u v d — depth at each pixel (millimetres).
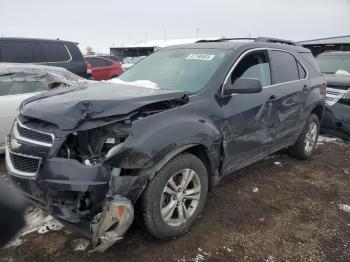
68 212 2791
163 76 4164
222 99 3756
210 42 4719
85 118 2777
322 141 7273
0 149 5297
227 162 3889
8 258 2984
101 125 2785
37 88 5996
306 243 3410
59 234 3340
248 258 3133
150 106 3156
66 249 3125
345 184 4949
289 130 5062
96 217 2676
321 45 24203
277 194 4469
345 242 3459
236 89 3729
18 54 9195
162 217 3109
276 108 4570
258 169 5316
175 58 4430
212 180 3713
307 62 5637
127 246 3195
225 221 3727
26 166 2959
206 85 3707
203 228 3561
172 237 3283
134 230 3441
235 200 4223
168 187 3164
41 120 2984
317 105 5738
